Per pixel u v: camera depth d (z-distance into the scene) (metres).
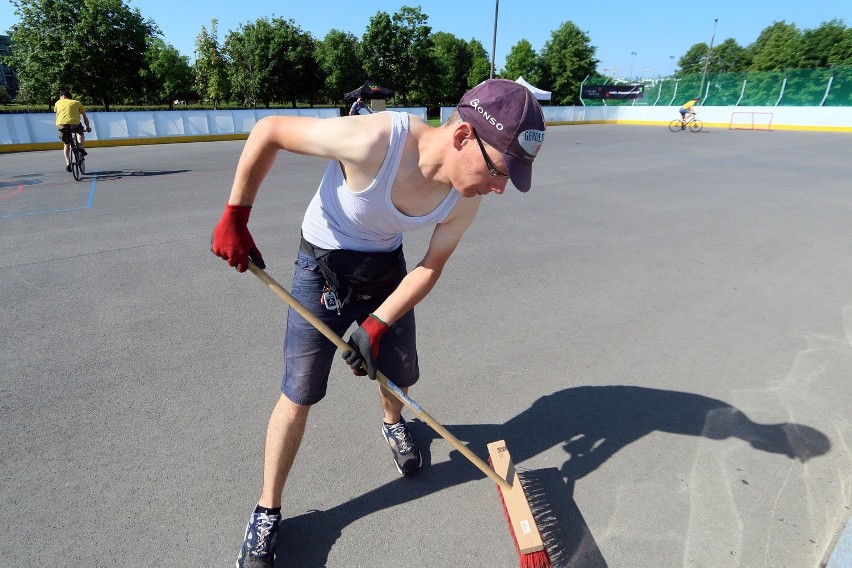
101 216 6.39
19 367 2.94
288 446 1.79
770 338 3.44
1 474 2.15
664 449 2.41
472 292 4.14
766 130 21.70
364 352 1.72
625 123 28.22
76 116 8.88
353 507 2.08
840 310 3.87
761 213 6.87
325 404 2.70
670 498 2.13
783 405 2.73
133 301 3.85
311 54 34.88
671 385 2.90
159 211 6.69
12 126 14.34
